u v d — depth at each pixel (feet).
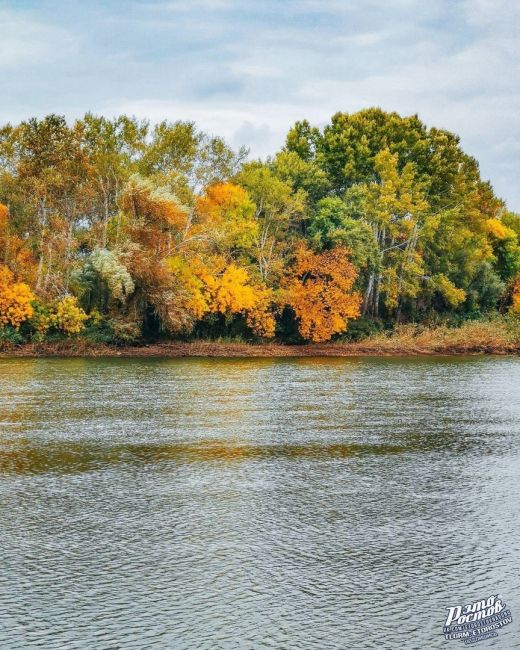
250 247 252.21
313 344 256.52
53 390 135.44
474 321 284.20
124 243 221.05
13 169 235.40
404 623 44.34
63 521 59.47
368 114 315.17
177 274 229.66
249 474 74.43
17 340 212.84
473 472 76.28
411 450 86.58
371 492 68.54
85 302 225.56
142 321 229.86
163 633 42.75
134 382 150.30
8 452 82.79
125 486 69.46
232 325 253.03
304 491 68.59
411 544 55.62
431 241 290.97
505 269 351.05
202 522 59.62
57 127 232.32
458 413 114.11
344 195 291.99
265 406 119.14
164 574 49.98
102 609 45.32
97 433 94.12
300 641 42.22
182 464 78.13
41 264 224.94
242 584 48.73
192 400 124.98
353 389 144.05
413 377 168.35
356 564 51.96
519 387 149.18
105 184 239.50
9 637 42.14
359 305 264.93
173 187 233.14
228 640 42.19
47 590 47.55
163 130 243.81
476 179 338.13
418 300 296.51
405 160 305.73
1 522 59.16
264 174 259.39
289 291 251.19
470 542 56.08
